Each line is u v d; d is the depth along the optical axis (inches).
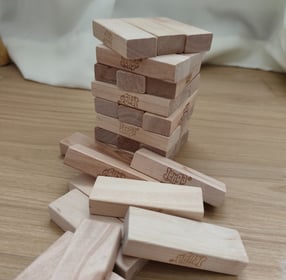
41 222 7.8
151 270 6.9
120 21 9.1
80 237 6.6
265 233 7.8
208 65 17.4
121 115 9.1
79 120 11.9
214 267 6.7
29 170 9.3
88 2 14.8
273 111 13.2
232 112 13.0
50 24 15.7
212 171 9.7
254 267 7.1
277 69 17.1
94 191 7.5
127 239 6.4
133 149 9.5
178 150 10.3
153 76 8.1
